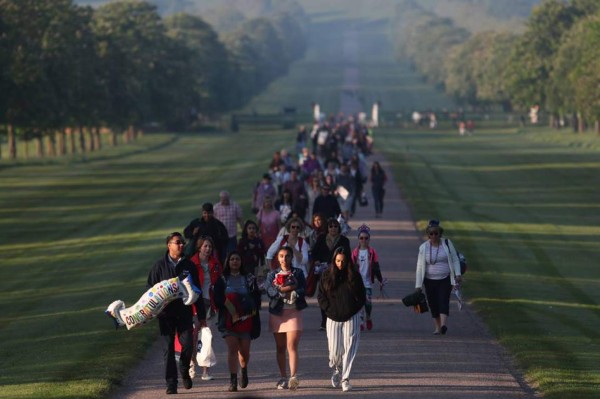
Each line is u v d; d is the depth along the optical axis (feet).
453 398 158.71
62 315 269.23
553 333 216.74
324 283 164.45
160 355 198.59
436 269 214.90
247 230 228.63
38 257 419.13
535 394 162.20
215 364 188.55
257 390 166.09
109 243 447.01
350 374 176.76
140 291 297.74
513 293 280.10
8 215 573.33
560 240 426.51
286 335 167.22
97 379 172.96
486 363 186.09
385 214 478.18
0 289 343.26
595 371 177.47
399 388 165.48
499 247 394.32
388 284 286.66
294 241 207.72
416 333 217.36
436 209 523.70
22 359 204.44
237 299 163.43
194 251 197.16
